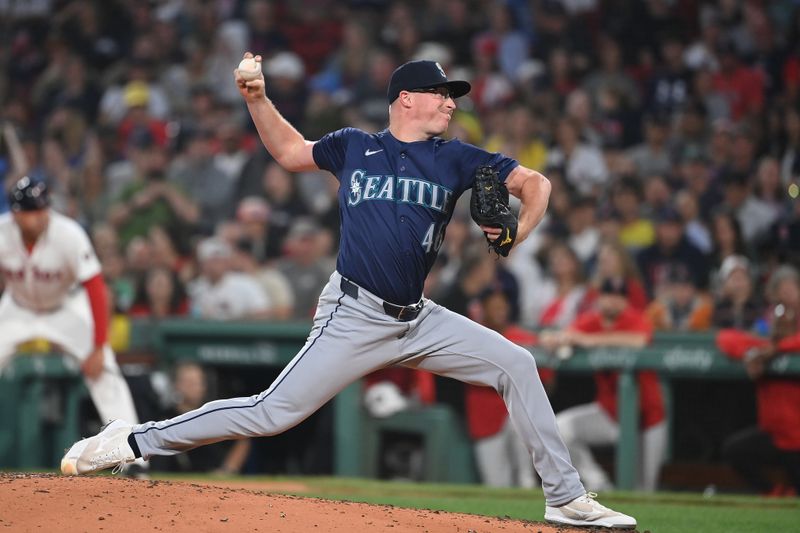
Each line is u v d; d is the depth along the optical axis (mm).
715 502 25688
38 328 26828
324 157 17203
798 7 47000
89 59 57000
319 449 33312
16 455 32344
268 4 55156
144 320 34156
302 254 38844
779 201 39250
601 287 31094
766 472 29516
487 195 16375
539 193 16703
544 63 50156
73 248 25953
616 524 17281
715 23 47812
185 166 46750
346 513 16125
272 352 33156
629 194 39688
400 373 33375
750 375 28969
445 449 31688
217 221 45719
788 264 32375
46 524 14516
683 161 41469
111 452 17047
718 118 45188
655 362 30078
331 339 16734
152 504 15469
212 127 49156
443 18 52625
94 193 48125
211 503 15766
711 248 36281
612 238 31969
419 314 17000
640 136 45000
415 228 16531
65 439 32781
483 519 17172
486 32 52406
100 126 51469
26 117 55062
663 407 30609
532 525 17188
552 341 30984
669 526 20984
